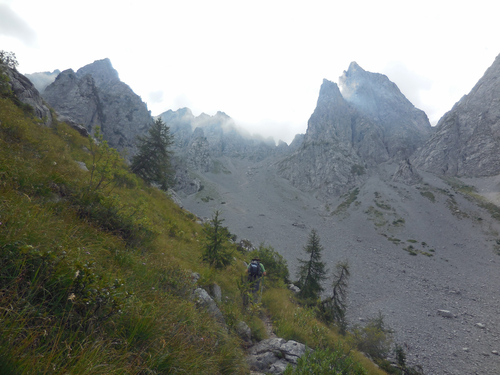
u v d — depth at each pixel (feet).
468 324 151.53
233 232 386.11
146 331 8.46
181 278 16.85
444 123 603.26
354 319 141.90
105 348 6.91
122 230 18.83
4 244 6.86
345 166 639.35
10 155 17.25
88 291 7.51
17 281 6.26
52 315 6.45
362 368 15.65
